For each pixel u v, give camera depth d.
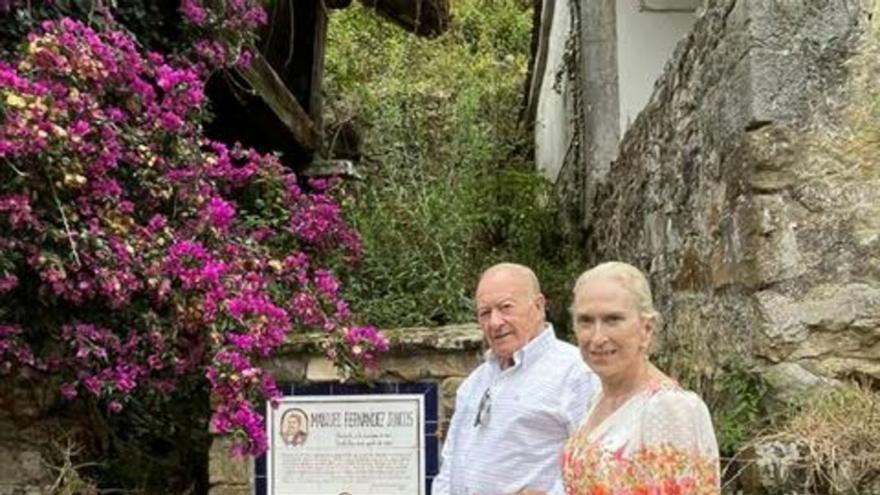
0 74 3.35
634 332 2.18
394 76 11.66
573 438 2.25
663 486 2.04
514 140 11.26
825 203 3.53
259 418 3.71
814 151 3.55
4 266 3.45
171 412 4.61
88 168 3.63
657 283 5.09
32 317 3.76
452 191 7.15
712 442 2.09
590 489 2.13
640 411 2.11
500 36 13.80
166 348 3.80
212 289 3.70
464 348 3.96
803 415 3.19
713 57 4.06
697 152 4.31
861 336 3.45
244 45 5.04
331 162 6.99
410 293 6.20
